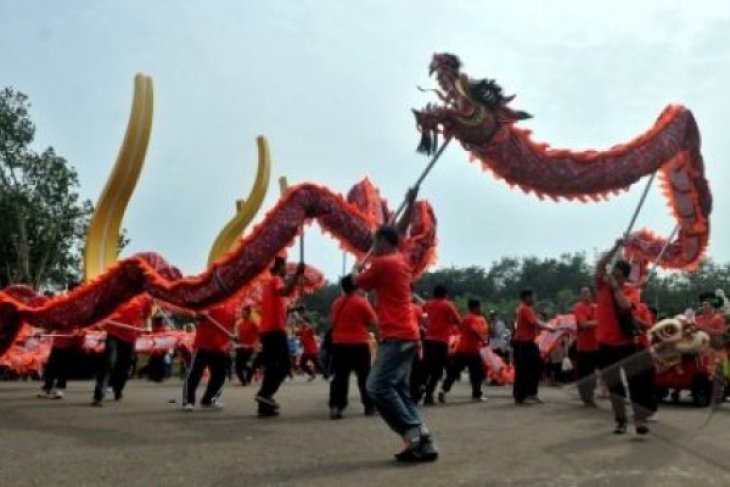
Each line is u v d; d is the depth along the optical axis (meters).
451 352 15.91
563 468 5.98
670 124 12.53
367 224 12.21
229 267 10.90
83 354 15.78
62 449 7.22
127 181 21.67
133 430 8.66
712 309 10.94
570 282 88.00
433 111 10.35
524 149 10.84
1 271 47.88
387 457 6.89
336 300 10.66
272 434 8.43
